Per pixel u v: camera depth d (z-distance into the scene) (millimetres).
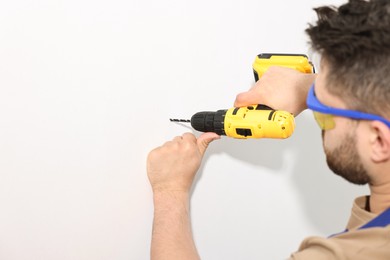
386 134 749
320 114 824
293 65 1070
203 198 1187
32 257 1065
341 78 749
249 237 1252
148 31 1050
